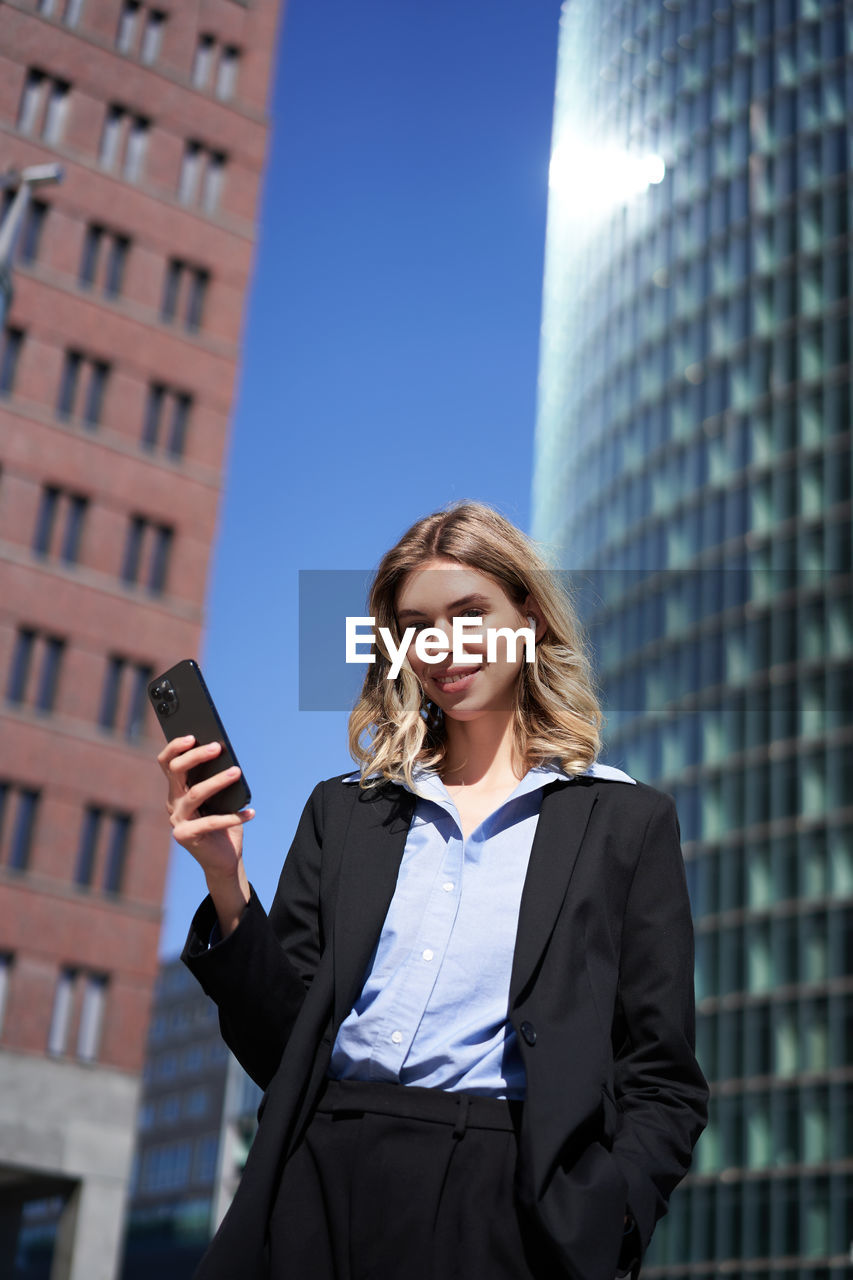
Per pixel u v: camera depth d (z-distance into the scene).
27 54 33.09
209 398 33.19
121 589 30.69
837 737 46.62
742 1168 43.09
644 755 52.19
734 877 47.28
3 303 20.16
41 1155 26.41
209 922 2.02
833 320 52.78
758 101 59.59
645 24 67.81
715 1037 45.53
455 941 1.96
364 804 2.15
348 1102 1.87
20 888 27.72
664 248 61.31
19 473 30.30
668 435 57.31
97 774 29.22
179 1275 88.75
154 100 34.53
